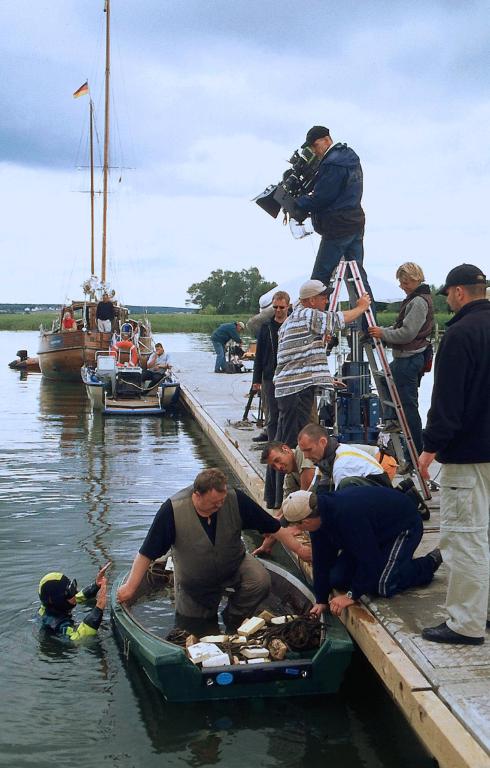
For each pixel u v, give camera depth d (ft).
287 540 18.37
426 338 22.47
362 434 26.13
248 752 13.88
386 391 22.80
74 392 76.38
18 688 16.07
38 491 33.65
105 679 16.46
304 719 14.99
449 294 13.71
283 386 21.89
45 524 28.25
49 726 14.69
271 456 20.08
